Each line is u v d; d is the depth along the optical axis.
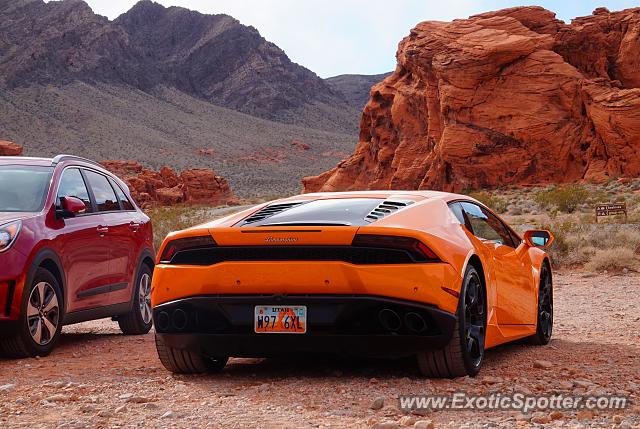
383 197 5.82
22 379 5.81
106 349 7.60
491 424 4.06
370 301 4.92
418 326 4.97
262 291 5.10
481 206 6.49
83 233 7.84
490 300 5.78
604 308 10.34
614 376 5.46
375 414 4.38
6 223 6.95
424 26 72.50
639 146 57.09
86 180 8.47
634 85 66.38
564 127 62.19
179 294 5.28
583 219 31.25
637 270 15.41
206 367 5.80
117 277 8.53
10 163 7.96
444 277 4.96
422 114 72.69
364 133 83.31
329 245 5.00
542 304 7.22
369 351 5.09
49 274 7.17
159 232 22.59
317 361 6.13
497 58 64.06
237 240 5.13
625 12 69.06
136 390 5.22
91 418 4.38
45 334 7.16
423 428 3.90
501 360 6.29
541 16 70.88
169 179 114.25
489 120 64.19
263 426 4.12
